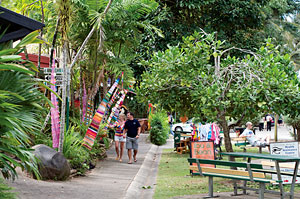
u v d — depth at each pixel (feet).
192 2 55.62
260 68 29.86
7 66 14.92
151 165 44.14
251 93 28.43
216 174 24.97
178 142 58.80
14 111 16.67
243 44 61.67
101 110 37.37
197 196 25.27
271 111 30.42
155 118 73.61
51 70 32.24
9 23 19.94
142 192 27.91
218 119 29.81
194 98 30.60
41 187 24.32
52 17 41.29
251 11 60.95
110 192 25.77
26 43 17.44
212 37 31.83
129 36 48.78
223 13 60.08
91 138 36.86
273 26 91.25
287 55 33.06
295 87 28.91
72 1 34.83
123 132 43.60
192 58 31.60
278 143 30.86
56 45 43.88
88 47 43.88
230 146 32.01
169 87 34.04
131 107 93.91
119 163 42.06
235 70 32.19
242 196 25.39
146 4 43.57
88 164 34.99
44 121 33.81
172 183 30.78
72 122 43.65
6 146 16.74
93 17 36.78
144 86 36.50
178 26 57.72
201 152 34.50
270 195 25.96
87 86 47.47
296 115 30.45
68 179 28.96
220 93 29.96
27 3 39.50
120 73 43.62
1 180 18.49
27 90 17.25
